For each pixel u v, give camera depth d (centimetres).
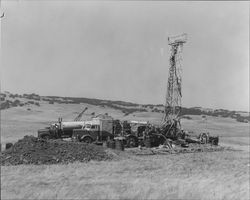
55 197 1794
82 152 3350
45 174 2398
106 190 1959
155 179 2383
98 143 4578
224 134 9862
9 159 3028
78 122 4912
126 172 2680
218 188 2159
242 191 2147
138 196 1905
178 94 6147
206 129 11019
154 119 13075
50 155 3158
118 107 16675
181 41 6138
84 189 1964
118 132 4947
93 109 15662
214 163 3438
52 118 12138
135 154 4044
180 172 2770
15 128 8244
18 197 1762
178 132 5866
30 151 3155
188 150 4772
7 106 13188
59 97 17138
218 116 14762
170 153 4406
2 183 2014
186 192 2025
